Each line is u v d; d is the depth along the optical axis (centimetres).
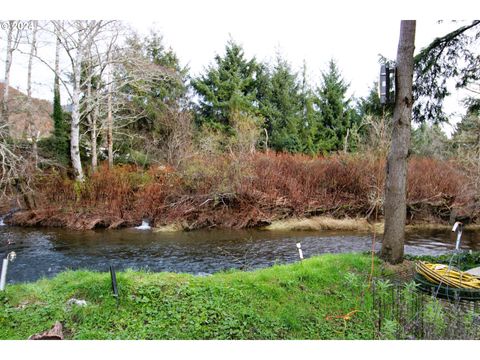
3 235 1420
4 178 1584
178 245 1284
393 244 745
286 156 2034
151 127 2736
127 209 1717
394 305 471
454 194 1712
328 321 487
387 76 727
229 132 2773
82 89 2136
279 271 671
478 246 1269
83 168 2097
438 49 853
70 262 1039
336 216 1781
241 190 1720
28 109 1767
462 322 389
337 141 3056
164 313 486
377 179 1653
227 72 3059
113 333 437
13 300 534
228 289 561
